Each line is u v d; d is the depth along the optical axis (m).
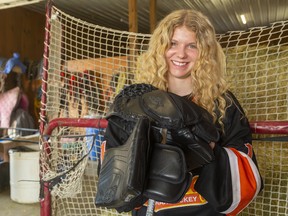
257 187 0.94
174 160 0.76
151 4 3.89
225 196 0.90
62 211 1.84
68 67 1.79
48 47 1.62
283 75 1.52
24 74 4.96
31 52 5.54
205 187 0.90
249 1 4.63
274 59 1.54
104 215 1.79
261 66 1.56
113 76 1.81
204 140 0.82
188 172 0.79
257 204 1.55
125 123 0.88
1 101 3.94
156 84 1.09
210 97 1.03
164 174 0.76
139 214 1.03
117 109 0.87
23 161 3.32
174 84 1.09
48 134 1.61
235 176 0.90
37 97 4.99
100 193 0.79
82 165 1.63
